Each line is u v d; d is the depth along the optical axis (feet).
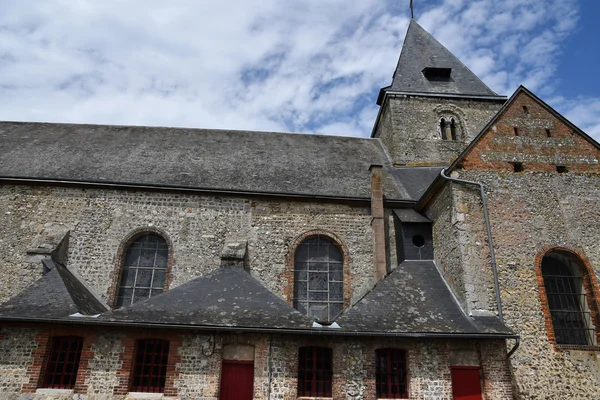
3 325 36.94
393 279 43.16
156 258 47.55
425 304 39.58
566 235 42.01
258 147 63.00
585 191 44.14
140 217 48.32
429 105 68.39
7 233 46.62
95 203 48.55
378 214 48.73
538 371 36.73
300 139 67.97
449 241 42.88
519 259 40.68
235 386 36.14
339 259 48.85
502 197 43.29
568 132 47.03
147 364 36.78
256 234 48.44
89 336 36.73
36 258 43.45
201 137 64.80
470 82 72.84
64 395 34.99
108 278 45.60
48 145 57.77
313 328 35.78
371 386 35.94
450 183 43.34
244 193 49.42
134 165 54.13
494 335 35.58
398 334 35.65
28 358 36.01
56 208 48.06
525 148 45.91
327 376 36.96
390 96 68.49
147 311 37.19
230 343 37.04
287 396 35.45
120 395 35.17
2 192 48.44
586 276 40.78
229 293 40.37
